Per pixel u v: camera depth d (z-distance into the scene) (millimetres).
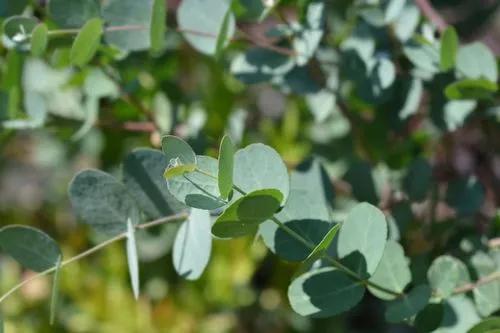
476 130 931
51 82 970
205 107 978
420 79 794
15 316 1229
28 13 803
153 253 1071
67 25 727
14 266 1257
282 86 794
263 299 1223
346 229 603
